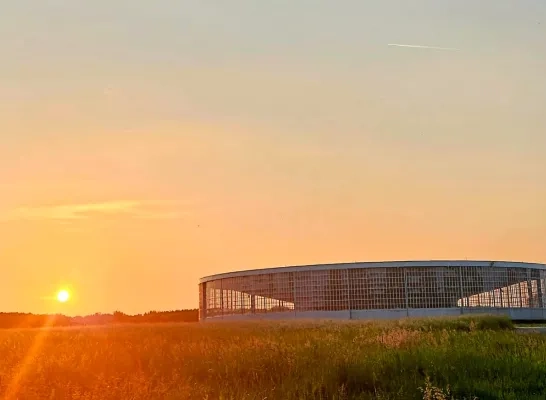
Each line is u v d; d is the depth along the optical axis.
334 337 31.72
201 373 20.47
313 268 99.25
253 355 22.28
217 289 111.31
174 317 126.88
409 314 93.62
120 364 21.89
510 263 99.38
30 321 111.06
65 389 17.64
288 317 100.12
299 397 16.56
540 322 94.81
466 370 19.89
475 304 95.88
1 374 19.62
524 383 18.42
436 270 95.25
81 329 59.00
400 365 20.34
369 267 96.06
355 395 17.55
